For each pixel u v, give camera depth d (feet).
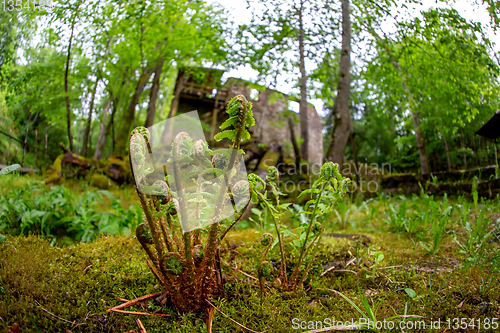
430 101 24.49
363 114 42.37
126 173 24.00
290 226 12.13
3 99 19.39
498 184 16.71
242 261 6.98
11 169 6.03
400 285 6.11
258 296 5.58
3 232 8.17
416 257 7.64
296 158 26.43
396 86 26.71
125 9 22.07
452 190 19.40
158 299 5.25
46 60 20.79
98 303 5.17
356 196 19.90
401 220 10.41
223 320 4.91
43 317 4.72
